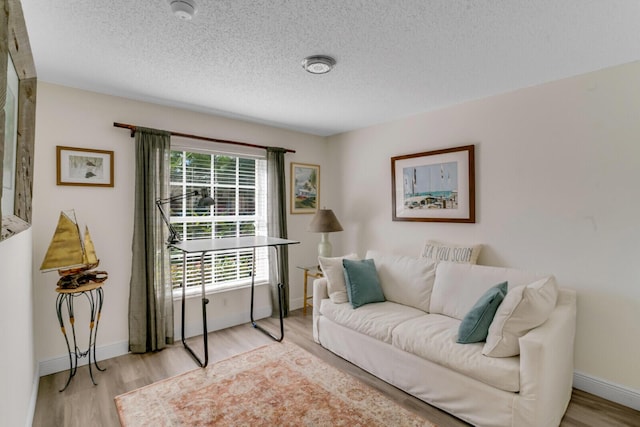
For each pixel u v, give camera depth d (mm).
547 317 1925
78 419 1992
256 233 3854
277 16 1668
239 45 1976
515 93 2717
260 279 3895
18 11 1160
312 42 1941
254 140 3785
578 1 1534
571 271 2439
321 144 4477
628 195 2189
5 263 1345
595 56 2107
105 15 1659
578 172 2400
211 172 3482
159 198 2975
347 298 2969
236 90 2732
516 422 1730
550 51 2041
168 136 3037
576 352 2410
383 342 2449
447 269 2707
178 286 3236
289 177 4133
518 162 2709
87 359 2688
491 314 2023
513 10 1613
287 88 2684
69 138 2619
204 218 3418
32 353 2186
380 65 2252
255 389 2312
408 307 2824
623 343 2211
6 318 1357
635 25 1739
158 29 1796
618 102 2223
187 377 2471
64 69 2312
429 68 2303
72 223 2400
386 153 3770
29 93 1558
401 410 2080
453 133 3139
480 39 1901
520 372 1742
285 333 3391
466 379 1952
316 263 4422
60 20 1700
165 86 2637
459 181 3072
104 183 2766
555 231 2516
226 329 3500
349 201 4230
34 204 2469
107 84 2590
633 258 2174
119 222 2850
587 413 2080
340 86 2646
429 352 2109
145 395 2234
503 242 2809
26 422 1802
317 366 2658
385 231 3799
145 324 2875
